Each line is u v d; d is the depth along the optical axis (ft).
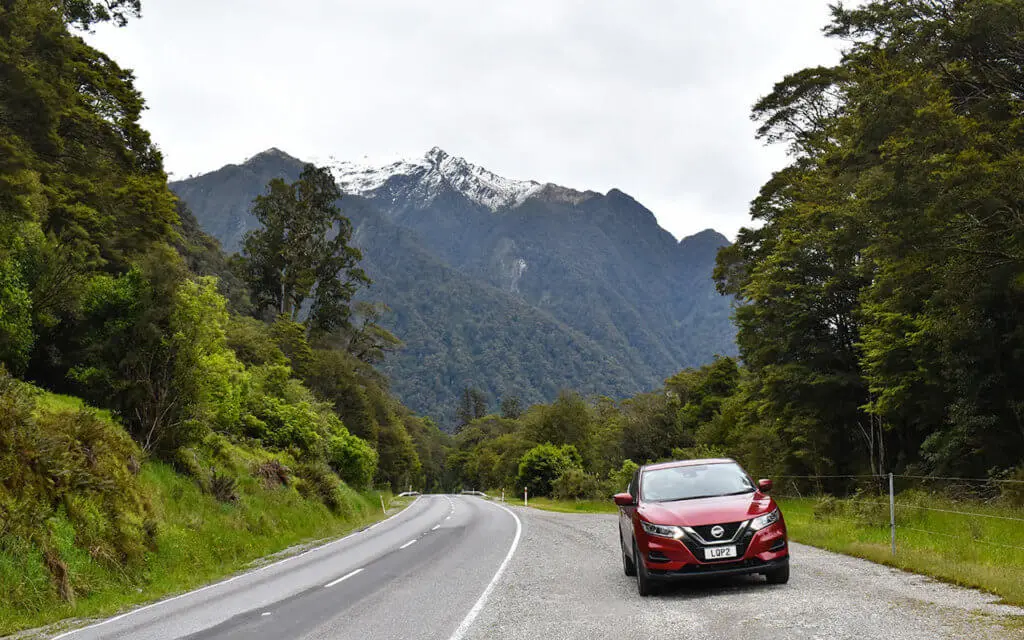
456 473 548.72
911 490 66.85
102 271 110.83
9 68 86.12
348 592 39.68
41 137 94.73
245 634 29.14
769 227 150.61
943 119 69.77
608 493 181.88
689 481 36.24
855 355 122.01
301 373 208.64
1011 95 82.99
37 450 48.75
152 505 61.26
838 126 114.21
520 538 69.92
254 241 233.96
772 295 126.00
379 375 302.04
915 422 109.81
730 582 34.78
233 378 112.78
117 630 32.68
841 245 107.04
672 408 249.14
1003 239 72.38
